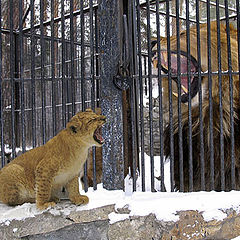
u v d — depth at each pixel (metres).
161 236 2.23
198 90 2.75
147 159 4.43
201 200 2.35
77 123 2.09
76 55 4.56
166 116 3.27
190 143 2.53
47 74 4.82
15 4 4.79
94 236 2.26
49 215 2.22
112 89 2.46
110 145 2.46
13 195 2.21
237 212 2.38
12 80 2.58
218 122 2.91
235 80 2.88
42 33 2.59
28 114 4.80
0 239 2.21
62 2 2.57
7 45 4.84
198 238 2.29
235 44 2.99
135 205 2.28
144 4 3.87
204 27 3.11
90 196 2.36
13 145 2.57
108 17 2.47
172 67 3.01
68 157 2.11
